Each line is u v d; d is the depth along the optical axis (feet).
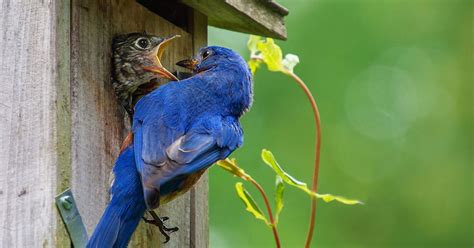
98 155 34.22
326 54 62.54
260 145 60.59
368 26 63.93
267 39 38.93
